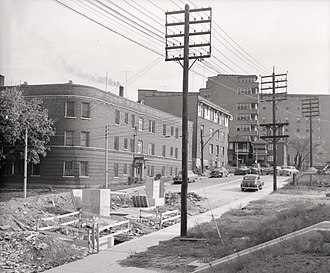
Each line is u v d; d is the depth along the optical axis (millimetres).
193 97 90375
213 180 68250
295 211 21141
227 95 132500
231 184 59969
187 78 20266
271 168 85625
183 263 13711
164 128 77688
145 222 26391
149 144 71875
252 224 20766
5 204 25609
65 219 25422
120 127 63000
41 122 52281
